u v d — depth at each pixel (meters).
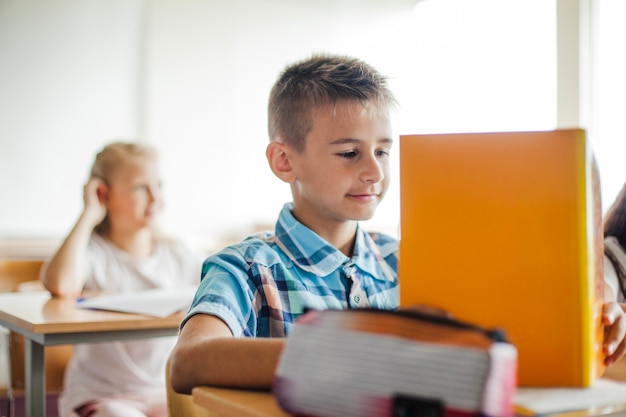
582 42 2.88
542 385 0.65
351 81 1.06
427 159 0.69
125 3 3.77
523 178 0.66
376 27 3.95
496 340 0.50
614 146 2.80
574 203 0.64
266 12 4.03
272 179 4.09
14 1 3.57
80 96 3.70
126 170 2.17
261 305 0.99
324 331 0.55
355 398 0.51
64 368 1.99
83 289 2.10
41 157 3.61
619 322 0.75
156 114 3.84
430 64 3.73
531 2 3.22
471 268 0.67
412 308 0.63
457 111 3.59
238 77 4.01
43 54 3.62
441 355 0.49
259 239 1.09
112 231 2.20
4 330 2.59
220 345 0.68
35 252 3.41
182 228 3.88
